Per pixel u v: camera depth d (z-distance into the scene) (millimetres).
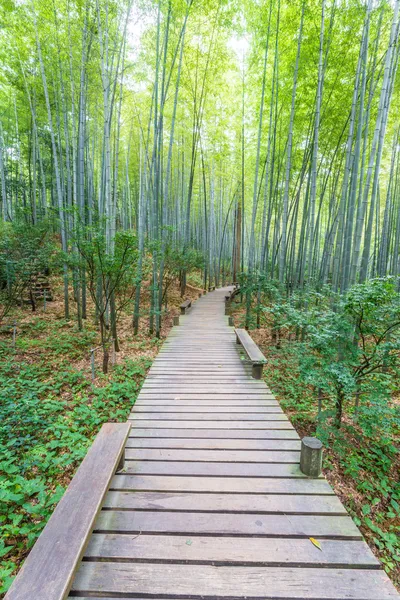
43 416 3066
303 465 1972
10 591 980
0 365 4355
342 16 4879
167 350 5262
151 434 2465
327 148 6977
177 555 1352
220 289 15516
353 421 3188
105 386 3906
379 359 2738
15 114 10008
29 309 7770
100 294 6168
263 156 9672
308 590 1224
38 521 1901
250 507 1664
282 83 6668
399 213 7668
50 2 5504
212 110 10039
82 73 5922
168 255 7367
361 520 2115
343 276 4766
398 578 1722
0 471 2285
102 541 1426
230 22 6312
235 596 1193
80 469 1652
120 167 14031
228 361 4621
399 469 2697
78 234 4125
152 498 1725
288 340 5730
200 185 14250
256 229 17547
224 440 2377
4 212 9344
